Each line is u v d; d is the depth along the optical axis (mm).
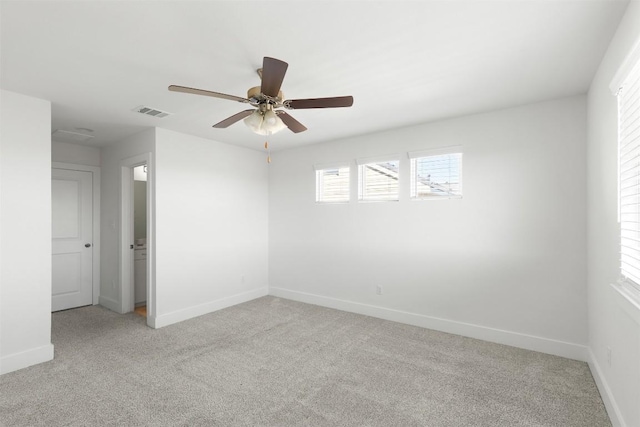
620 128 1767
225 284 4387
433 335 3334
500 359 2773
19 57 2080
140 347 3043
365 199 4066
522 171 3010
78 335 3352
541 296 2922
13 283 2609
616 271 1892
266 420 1967
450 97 2811
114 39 1882
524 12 1650
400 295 3766
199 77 2389
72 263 4383
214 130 3766
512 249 3062
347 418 1988
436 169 3537
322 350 2977
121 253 4195
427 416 2008
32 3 1543
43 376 2490
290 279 4816
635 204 1593
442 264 3461
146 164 3775
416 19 1704
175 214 3795
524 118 2998
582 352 2729
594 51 2035
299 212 4703
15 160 2631
